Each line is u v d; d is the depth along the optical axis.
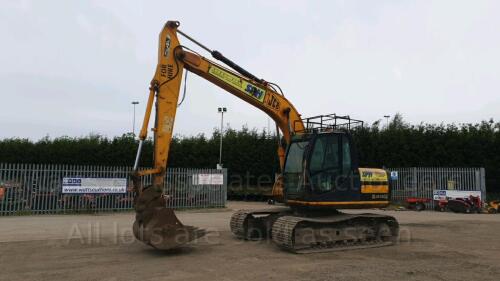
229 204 29.88
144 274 7.76
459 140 31.66
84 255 9.50
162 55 10.09
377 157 33.66
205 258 9.23
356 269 8.30
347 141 11.27
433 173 29.14
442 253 10.20
